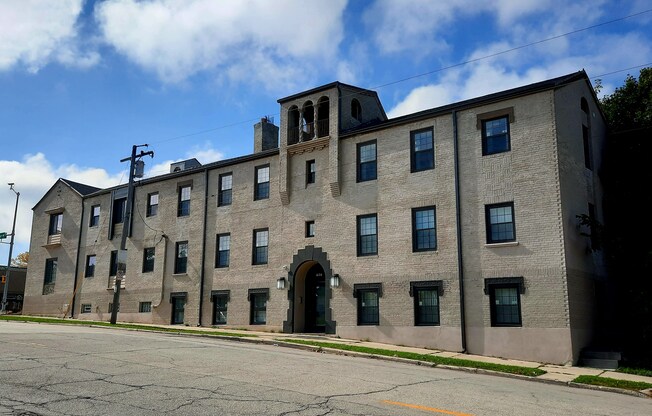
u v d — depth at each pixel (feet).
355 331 75.46
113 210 115.24
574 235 64.85
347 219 79.56
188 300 96.63
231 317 90.33
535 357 61.26
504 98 68.13
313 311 84.43
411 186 74.23
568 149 67.51
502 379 48.80
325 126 86.79
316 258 81.51
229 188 96.22
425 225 72.49
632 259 65.92
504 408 32.12
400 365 53.72
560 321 60.49
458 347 66.54
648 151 76.59
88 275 117.08
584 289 64.90
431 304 70.33
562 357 59.67
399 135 76.69
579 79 73.56
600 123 80.94
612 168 79.20
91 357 44.80
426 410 29.96
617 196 74.33
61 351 47.67
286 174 86.89
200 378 36.88
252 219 91.20
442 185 71.56
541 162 64.85
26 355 44.52
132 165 99.71
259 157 92.48
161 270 102.06
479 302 66.13
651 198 70.90
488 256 66.39
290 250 84.89
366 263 76.28
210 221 96.99
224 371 40.40
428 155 73.97
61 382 33.86
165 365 42.16
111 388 32.53
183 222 101.09
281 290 84.89
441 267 69.67
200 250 97.09
